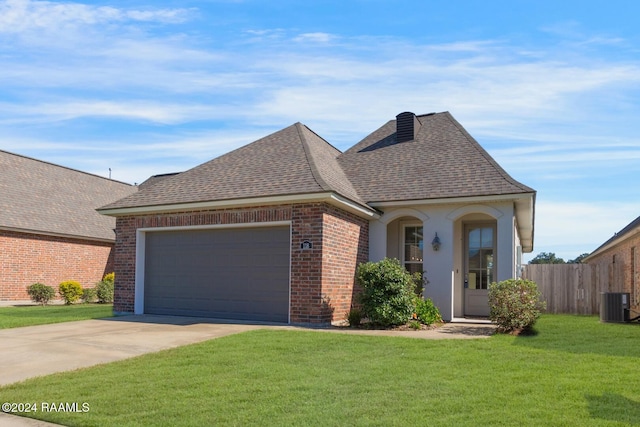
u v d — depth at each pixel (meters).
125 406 6.23
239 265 14.27
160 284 15.52
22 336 11.16
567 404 6.05
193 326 12.66
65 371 8.05
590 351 9.23
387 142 18.70
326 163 16.28
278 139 17.64
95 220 27.86
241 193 13.93
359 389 6.77
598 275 18.28
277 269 13.69
